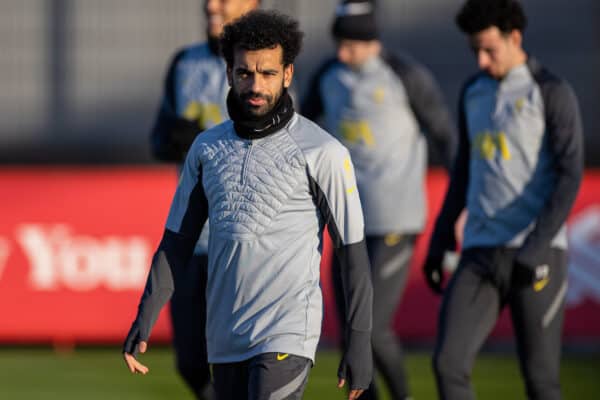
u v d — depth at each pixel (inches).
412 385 1081.4
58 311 1282.0
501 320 1288.1
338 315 863.7
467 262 714.8
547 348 701.9
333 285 863.7
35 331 1280.8
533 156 701.3
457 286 710.5
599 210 1257.4
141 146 1872.5
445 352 692.7
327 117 932.6
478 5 698.2
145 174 1285.7
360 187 900.0
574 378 1128.2
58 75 1889.8
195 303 734.5
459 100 735.7
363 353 535.8
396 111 901.8
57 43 1892.2
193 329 737.6
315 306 539.5
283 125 538.0
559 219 676.7
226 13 745.6
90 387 1074.7
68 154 1875.0
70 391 1055.0
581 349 1288.1
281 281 533.3
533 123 698.2
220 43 544.4
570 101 692.7
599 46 1971.0
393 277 891.4
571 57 1968.5
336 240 540.7
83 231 1283.2
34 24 1891.0
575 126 690.2
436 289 756.6
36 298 1282.0
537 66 709.3
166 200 1285.7
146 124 1887.3
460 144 741.3
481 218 713.6
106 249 1283.2
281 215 533.3
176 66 772.6
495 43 698.8
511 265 701.3
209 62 762.2
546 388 702.5
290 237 534.0
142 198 1285.7
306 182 533.3
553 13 1979.6
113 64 1894.7
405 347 1290.6
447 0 1948.8
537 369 703.1
